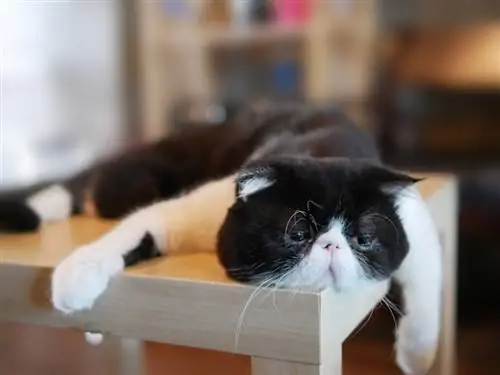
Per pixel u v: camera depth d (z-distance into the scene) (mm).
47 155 1756
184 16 1881
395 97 1663
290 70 1878
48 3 1765
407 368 753
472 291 1522
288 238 579
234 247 589
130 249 639
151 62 1851
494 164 1549
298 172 607
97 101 1892
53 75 1791
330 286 572
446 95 1608
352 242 593
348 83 1753
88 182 908
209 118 1708
